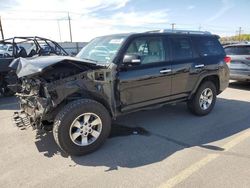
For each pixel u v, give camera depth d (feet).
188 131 15.30
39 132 14.89
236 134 14.70
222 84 19.33
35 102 12.34
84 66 12.68
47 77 12.42
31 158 12.01
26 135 14.80
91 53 15.33
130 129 15.69
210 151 12.51
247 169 10.73
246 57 26.94
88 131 12.35
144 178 10.18
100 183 9.89
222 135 14.60
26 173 10.69
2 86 25.44
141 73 14.08
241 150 12.58
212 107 18.78
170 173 10.52
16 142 13.83
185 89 16.72
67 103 12.34
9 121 17.51
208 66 17.78
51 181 10.09
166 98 15.81
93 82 12.50
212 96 18.57
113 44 14.26
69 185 9.80
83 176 10.41
